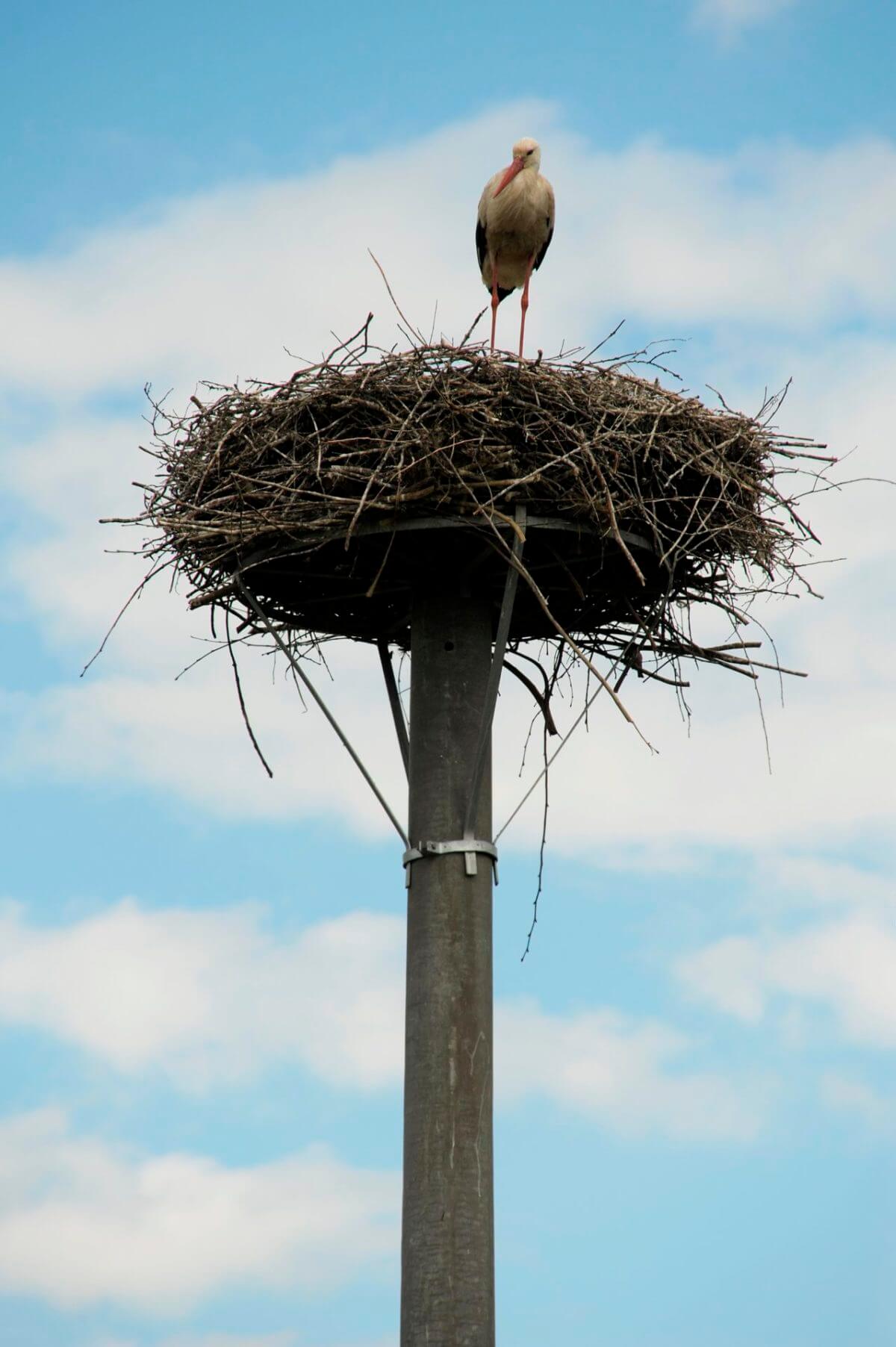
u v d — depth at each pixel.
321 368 14.33
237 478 14.23
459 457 13.74
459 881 14.16
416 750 14.62
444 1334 12.93
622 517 14.19
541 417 13.97
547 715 16.25
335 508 13.69
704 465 14.63
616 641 16.03
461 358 14.10
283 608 15.96
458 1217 13.23
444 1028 13.77
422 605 14.94
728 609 15.24
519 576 14.62
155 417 15.47
